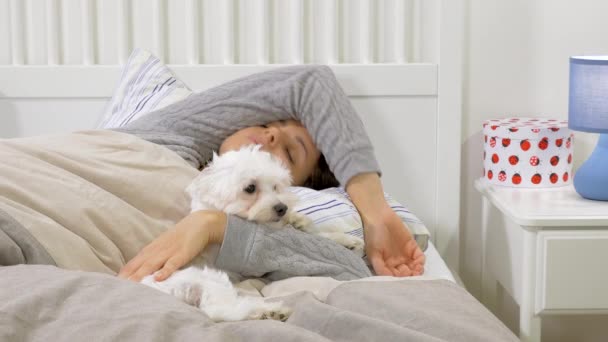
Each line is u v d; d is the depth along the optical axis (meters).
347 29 2.12
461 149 2.23
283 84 1.84
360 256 1.59
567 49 2.18
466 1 2.17
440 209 2.12
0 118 2.12
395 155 2.10
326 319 1.13
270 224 1.45
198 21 2.12
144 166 1.58
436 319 1.14
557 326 2.27
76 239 1.37
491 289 2.19
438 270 1.67
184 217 1.57
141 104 1.94
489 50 2.19
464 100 2.21
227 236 1.40
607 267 1.71
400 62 2.11
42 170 1.45
